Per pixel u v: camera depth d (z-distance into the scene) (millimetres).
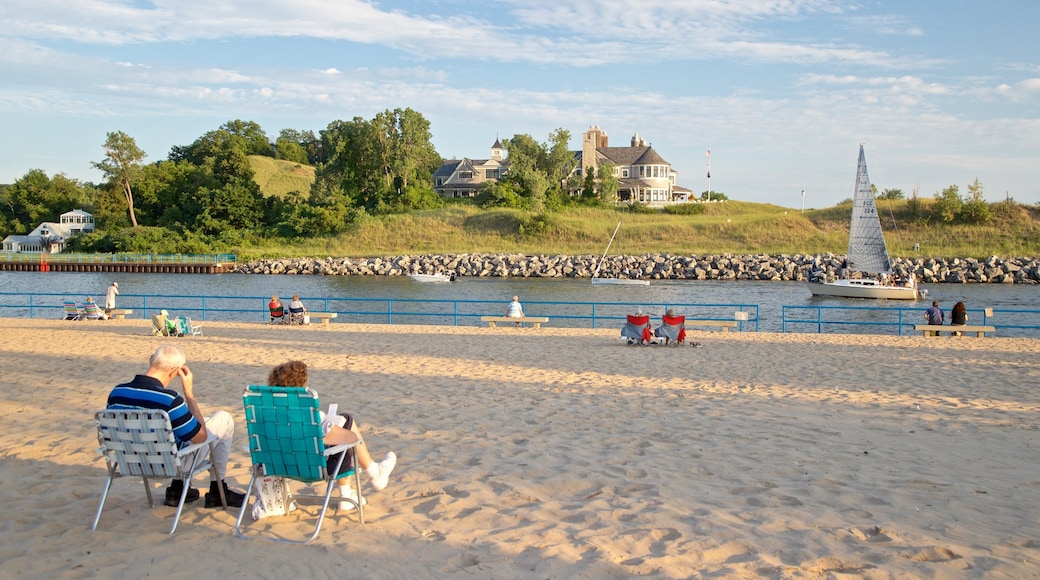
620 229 79562
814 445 8078
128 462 5234
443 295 45250
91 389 11523
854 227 44875
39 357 15625
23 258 75688
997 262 57188
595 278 55438
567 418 9492
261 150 147250
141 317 31500
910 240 71938
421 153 100312
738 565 4594
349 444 5312
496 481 6539
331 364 15000
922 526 5438
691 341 19578
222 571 4578
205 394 11227
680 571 4539
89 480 6484
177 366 5492
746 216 85250
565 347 18438
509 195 90688
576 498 6125
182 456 5254
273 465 5258
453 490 6285
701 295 45125
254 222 95875
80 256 75812
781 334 21969
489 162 104625
